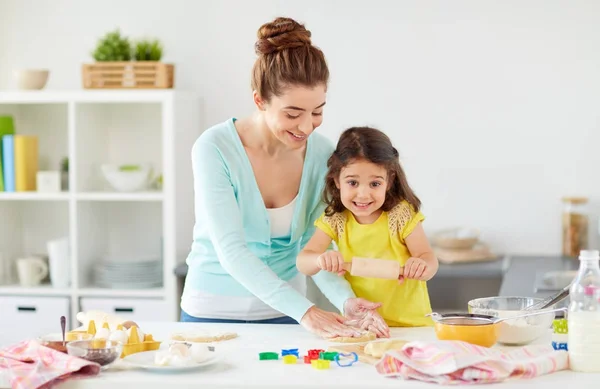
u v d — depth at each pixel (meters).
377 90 4.38
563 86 4.25
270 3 4.44
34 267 4.39
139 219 4.63
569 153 4.27
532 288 3.36
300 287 2.74
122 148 4.61
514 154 4.31
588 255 1.88
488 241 4.36
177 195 4.20
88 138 4.39
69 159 4.29
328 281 2.48
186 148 4.31
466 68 4.32
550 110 4.27
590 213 4.26
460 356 1.76
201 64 4.50
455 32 4.32
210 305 2.56
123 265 4.29
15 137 4.37
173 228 4.18
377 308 2.46
